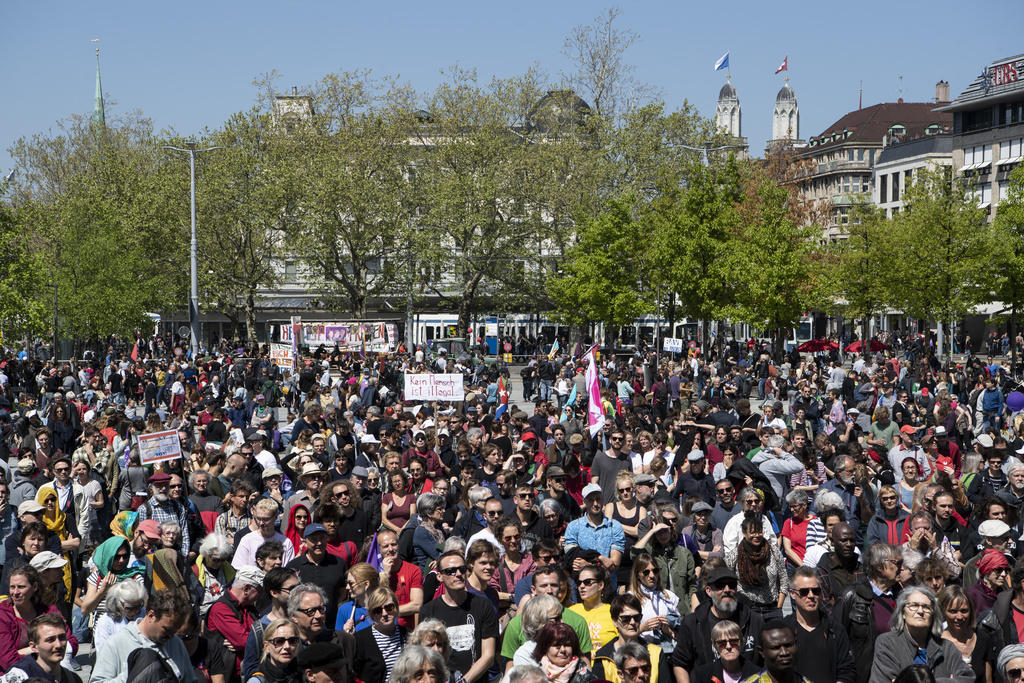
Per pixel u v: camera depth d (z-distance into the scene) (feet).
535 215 202.08
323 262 213.25
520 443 57.77
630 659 22.79
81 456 42.34
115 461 51.11
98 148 249.55
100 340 221.05
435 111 209.15
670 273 173.27
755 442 55.36
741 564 29.35
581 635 26.30
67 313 195.72
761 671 23.44
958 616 24.90
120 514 36.96
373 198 204.54
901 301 179.63
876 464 50.80
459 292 243.81
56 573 28.68
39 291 163.84
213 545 30.81
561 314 197.98
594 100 202.90
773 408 67.41
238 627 26.37
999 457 44.06
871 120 415.64
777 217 177.78
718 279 172.14
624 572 35.55
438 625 23.82
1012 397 80.18
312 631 24.49
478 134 201.57
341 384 115.75
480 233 209.77
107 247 199.93
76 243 199.21
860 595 26.91
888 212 323.78
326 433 55.62
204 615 29.30
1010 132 261.85
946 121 414.62
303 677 21.84
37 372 136.46
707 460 53.31
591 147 204.03
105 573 31.14
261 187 213.25
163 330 278.05
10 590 26.76
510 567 33.35
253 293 230.89
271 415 70.74
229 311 239.30
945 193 179.11
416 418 68.39
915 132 407.85
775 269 169.89
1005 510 35.55
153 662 22.93
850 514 41.57
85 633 37.40
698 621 25.44
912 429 49.21
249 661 25.21
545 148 201.57
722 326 196.34
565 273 200.13
